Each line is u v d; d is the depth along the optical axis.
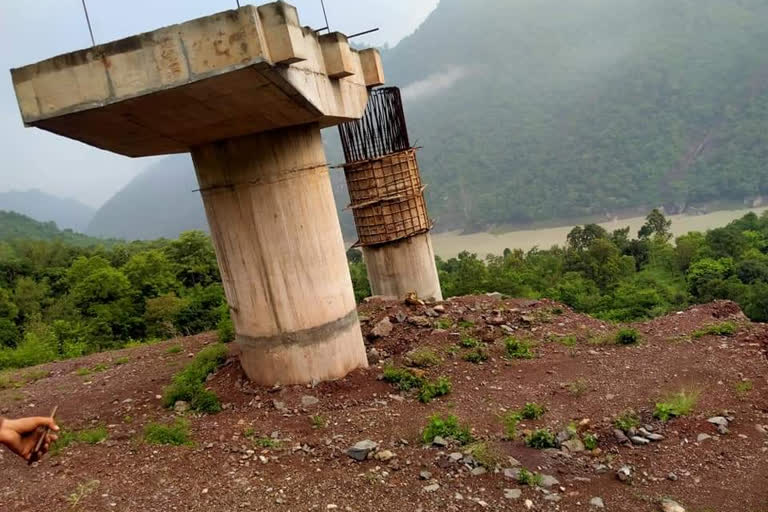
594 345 11.30
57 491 6.59
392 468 6.86
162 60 6.57
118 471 7.02
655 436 7.50
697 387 8.84
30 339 21.17
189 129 7.93
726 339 10.78
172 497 6.33
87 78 6.70
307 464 7.04
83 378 11.98
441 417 8.25
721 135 170.38
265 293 9.27
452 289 31.67
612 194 163.75
